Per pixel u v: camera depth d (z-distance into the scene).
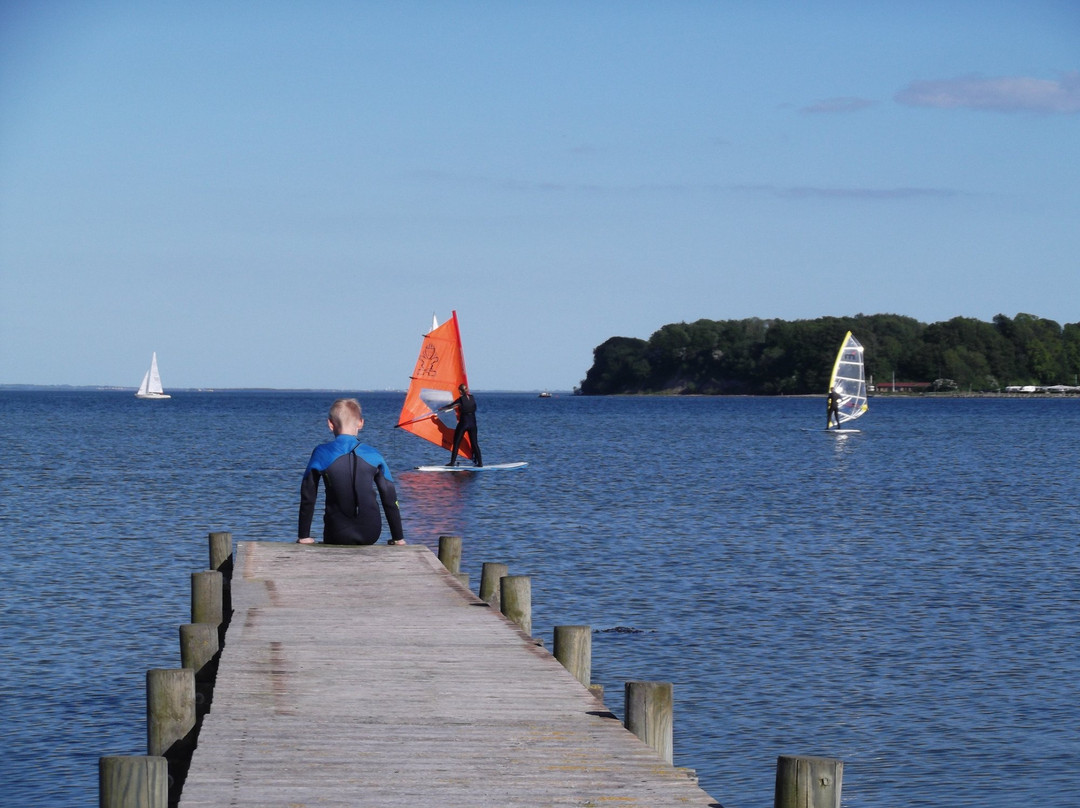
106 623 23.47
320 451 19.86
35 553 32.84
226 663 12.33
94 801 14.11
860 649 21.66
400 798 8.27
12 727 16.73
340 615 15.00
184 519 41.69
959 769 15.38
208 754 9.16
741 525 40.84
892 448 94.50
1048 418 177.50
